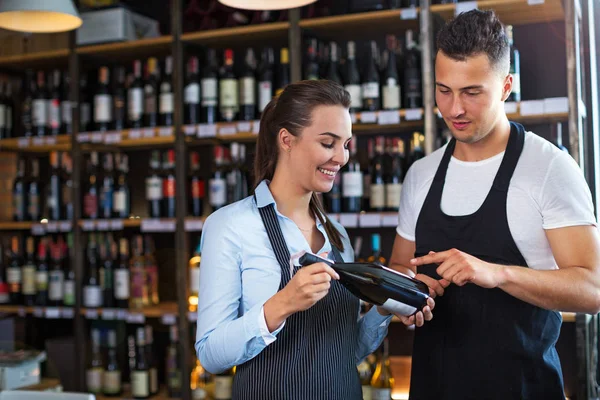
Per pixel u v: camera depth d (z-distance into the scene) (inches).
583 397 101.3
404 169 123.6
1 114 149.4
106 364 138.5
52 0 98.3
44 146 146.9
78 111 138.9
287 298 53.8
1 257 150.3
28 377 111.5
